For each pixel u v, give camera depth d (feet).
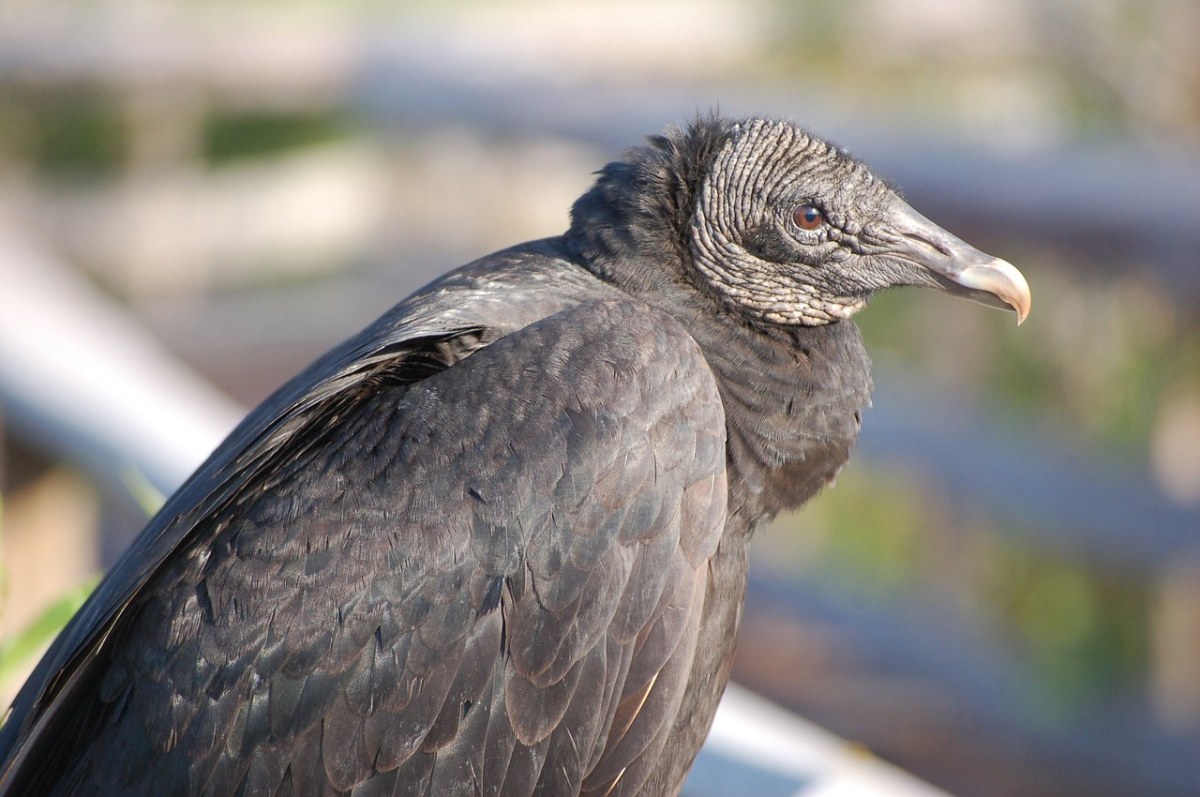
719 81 61.82
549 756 15.10
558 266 17.63
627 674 15.30
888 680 39.96
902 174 34.47
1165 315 42.55
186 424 23.21
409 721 14.38
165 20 73.87
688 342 16.10
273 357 57.67
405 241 68.13
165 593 14.65
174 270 66.69
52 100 64.34
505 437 14.76
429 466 14.65
